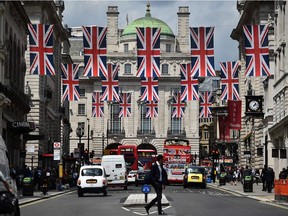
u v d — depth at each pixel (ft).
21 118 225.76
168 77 456.45
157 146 461.78
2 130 185.37
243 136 311.88
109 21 468.34
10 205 56.54
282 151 186.80
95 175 149.38
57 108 320.50
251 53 169.48
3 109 184.55
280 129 217.97
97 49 180.24
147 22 465.06
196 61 174.29
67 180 204.64
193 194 161.27
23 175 167.84
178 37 461.78
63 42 368.27
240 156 321.11
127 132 463.83
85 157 271.08
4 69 184.55
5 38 188.03
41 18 261.24
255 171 249.75
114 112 463.42
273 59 239.71
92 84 464.24
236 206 109.19
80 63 462.60
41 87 262.47
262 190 179.52
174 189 204.74
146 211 92.89
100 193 163.53
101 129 461.37
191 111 461.37
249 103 224.74
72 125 466.29
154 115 318.24
